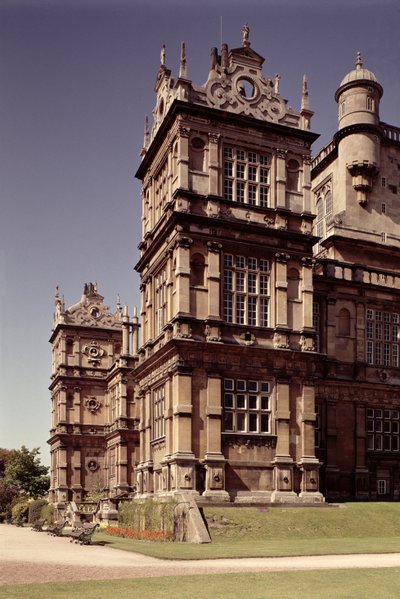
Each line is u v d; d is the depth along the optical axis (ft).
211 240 139.03
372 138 191.01
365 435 165.58
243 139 146.41
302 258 147.02
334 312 168.55
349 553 88.53
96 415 277.23
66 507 215.10
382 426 168.86
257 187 146.72
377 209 192.24
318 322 167.84
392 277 178.19
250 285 142.31
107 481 265.75
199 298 136.77
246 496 132.05
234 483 131.95
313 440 140.05
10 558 85.56
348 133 191.93
